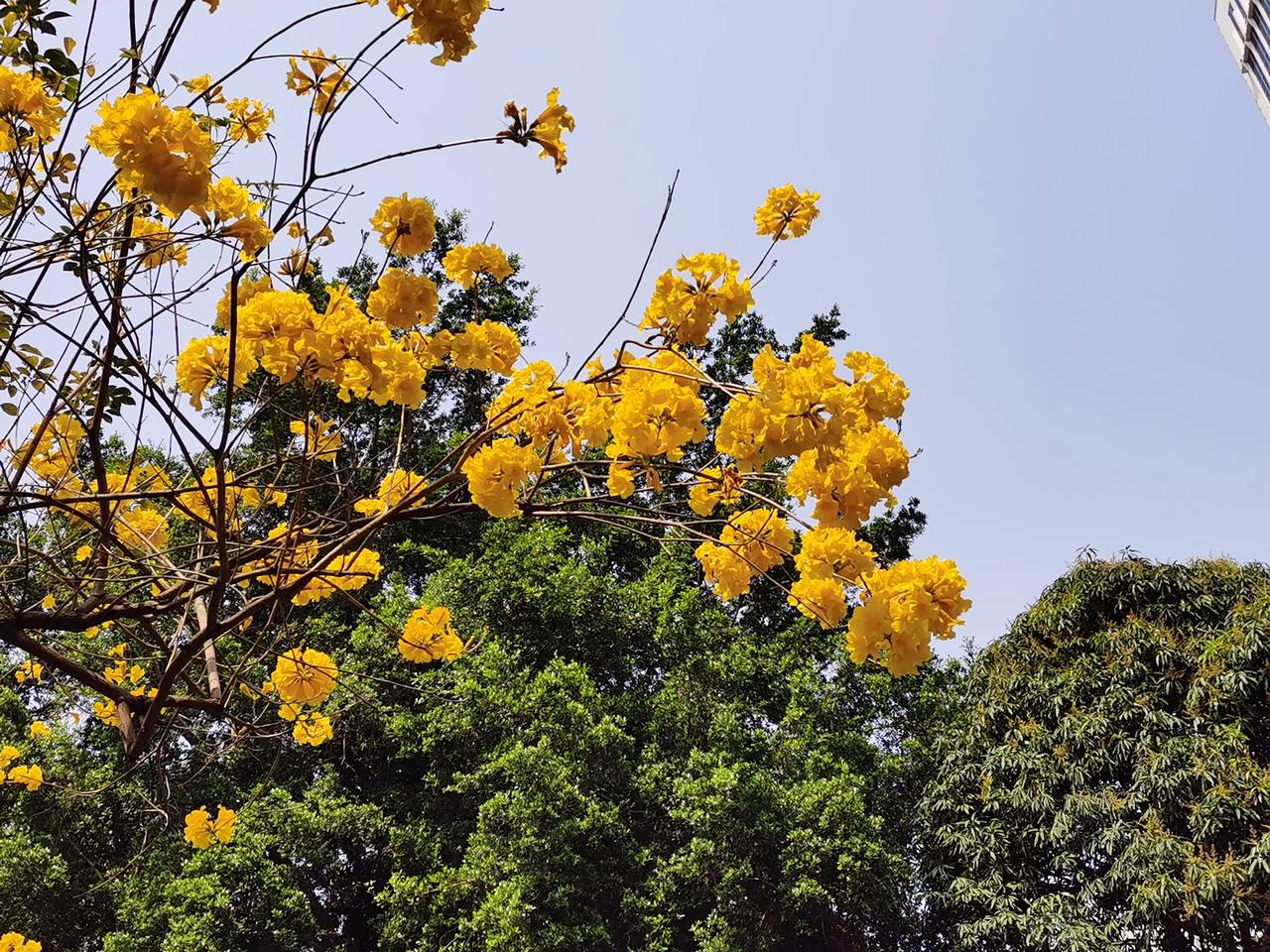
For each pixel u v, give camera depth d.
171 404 1.65
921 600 1.92
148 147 1.53
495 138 2.01
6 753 4.86
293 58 2.00
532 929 6.96
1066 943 7.19
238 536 2.35
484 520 10.55
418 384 2.12
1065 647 8.66
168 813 3.00
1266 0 27.22
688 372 2.11
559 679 8.23
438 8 1.82
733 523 2.46
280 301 2.01
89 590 2.49
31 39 1.77
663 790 8.06
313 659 2.74
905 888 8.02
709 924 7.24
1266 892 6.80
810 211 2.42
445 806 9.10
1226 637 7.77
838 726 9.24
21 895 7.91
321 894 9.15
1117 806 7.39
